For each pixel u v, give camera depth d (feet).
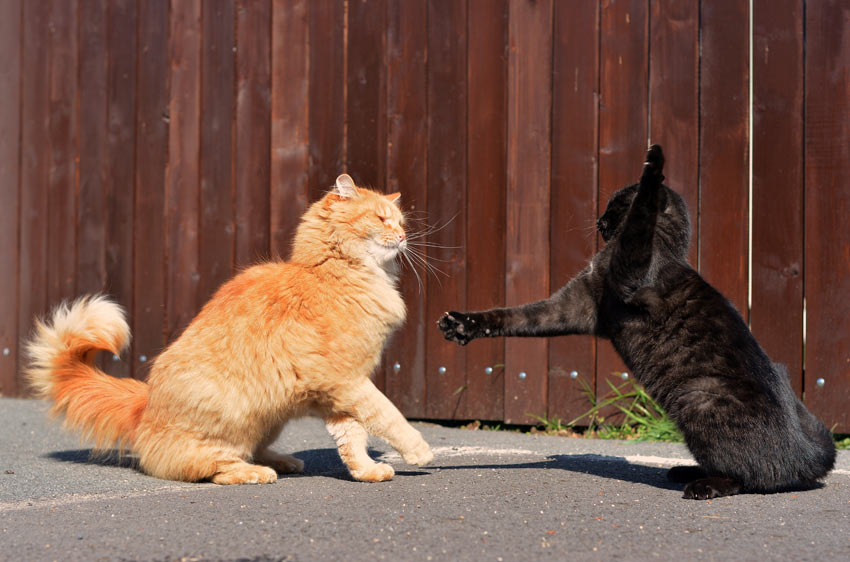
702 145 18.25
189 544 9.52
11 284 23.04
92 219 22.54
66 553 9.23
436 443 17.39
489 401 19.56
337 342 13.00
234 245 21.29
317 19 20.49
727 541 9.68
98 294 22.09
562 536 9.84
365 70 20.17
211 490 12.55
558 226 19.02
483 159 19.48
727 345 12.32
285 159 20.83
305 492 12.29
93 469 14.44
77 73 22.63
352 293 13.34
